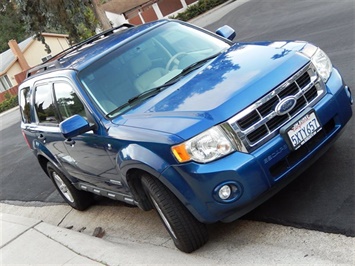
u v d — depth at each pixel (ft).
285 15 51.49
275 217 14.29
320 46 30.63
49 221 23.40
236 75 13.84
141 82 16.12
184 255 14.10
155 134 12.98
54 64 19.11
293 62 13.80
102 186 18.10
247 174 12.28
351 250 11.57
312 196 14.48
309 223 13.32
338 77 14.83
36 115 20.90
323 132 13.75
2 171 37.68
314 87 13.80
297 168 13.12
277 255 12.48
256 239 13.62
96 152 16.15
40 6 91.71
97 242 17.38
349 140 16.75
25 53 171.94
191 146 12.35
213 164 12.27
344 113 14.29
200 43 17.71
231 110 12.55
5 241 20.84
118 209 21.04
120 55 17.22
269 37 42.70
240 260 12.86
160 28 18.51
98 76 16.69
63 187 22.79
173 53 17.12
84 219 21.71
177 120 12.96
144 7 175.63
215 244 14.12
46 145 20.57
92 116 15.75
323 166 15.78
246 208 12.71
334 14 39.01
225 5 111.45
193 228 13.53
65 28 94.43
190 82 14.78
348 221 12.69
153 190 13.50
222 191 12.30
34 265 17.28
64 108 17.93
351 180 14.42
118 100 15.79
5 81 166.61
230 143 12.39
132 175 14.43
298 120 13.02
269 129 12.78
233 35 19.03
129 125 14.20
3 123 78.28
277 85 13.10
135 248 15.96
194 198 12.62
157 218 18.43
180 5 156.97
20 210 26.81
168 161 12.69
